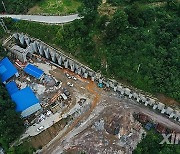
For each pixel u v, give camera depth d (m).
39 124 58.66
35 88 63.06
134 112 60.75
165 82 59.44
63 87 63.47
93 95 62.66
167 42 62.66
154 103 60.12
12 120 54.06
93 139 57.81
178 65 60.25
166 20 65.12
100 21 63.91
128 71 61.78
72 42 65.00
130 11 62.91
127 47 62.53
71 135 58.38
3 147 55.31
